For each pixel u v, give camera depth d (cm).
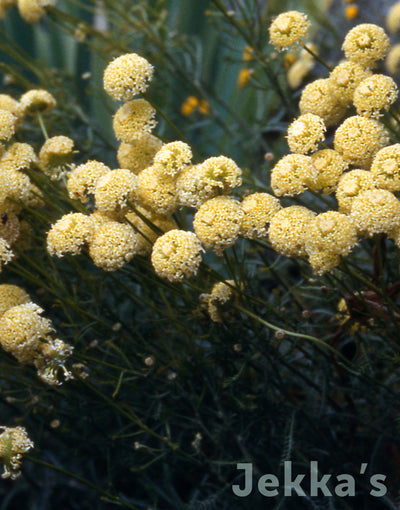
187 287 50
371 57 44
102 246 42
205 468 49
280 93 56
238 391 48
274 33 46
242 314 50
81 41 61
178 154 42
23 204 45
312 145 42
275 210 41
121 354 47
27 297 45
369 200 39
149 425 51
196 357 48
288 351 47
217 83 71
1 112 45
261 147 68
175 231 41
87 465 56
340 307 46
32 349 43
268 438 49
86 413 50
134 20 62
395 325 43
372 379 45
